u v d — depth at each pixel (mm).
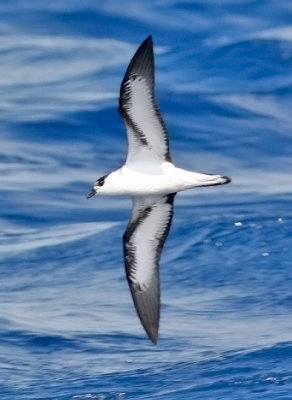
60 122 27188
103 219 22422
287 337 16266
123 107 12547
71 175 24703
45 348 16297
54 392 14695
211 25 33688
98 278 19422
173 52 31797
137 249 13766
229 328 16891
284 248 20516
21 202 23141
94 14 34594
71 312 17750
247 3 34594
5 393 14805
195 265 19906
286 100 28484
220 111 27859
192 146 26391
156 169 12914
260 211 22484
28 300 18406
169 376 14984
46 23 34469
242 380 14570
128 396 14352
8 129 27016
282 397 13844
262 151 26266
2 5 35469
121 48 32656
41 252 20750
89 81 30359
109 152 26031
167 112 27781
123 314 17672
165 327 16984
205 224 21703
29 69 31484
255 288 18719
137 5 34750
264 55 30453
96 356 16016
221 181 12789
